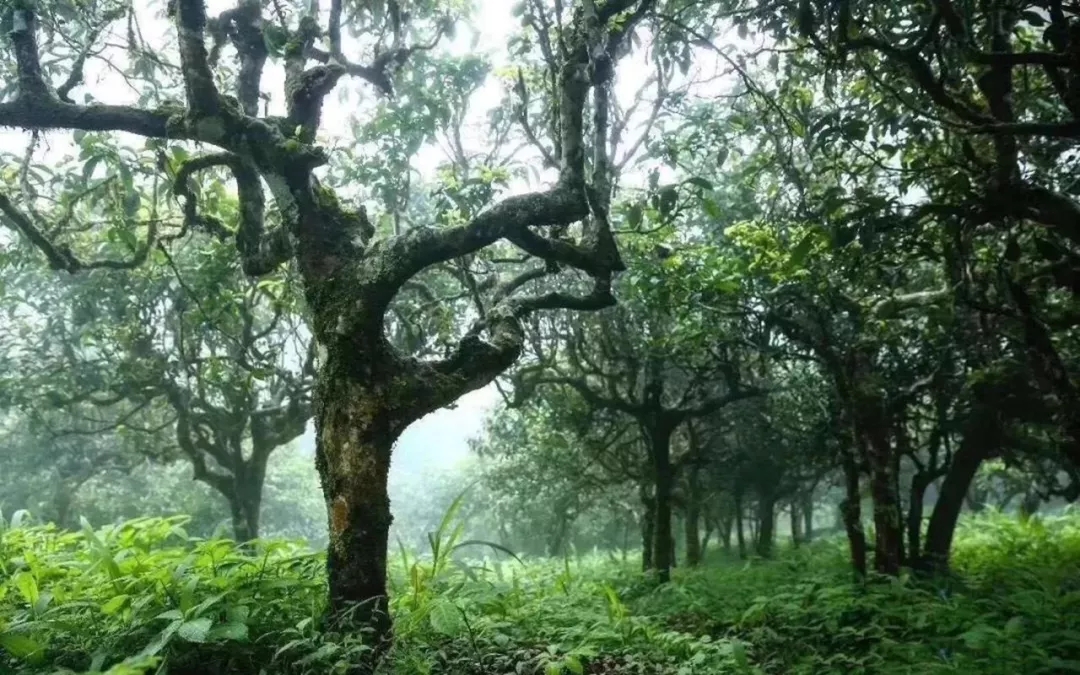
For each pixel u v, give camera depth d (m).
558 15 7.80
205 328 15.41
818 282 10.02
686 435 18.33
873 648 7.89
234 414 16.66
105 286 14.98
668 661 7.33
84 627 6.19
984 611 8.91
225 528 7.68
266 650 6.09
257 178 7.86
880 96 9.06
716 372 14.76
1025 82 8.32
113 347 15.95
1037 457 12.91
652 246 11.35
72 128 6.96
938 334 10.76
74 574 7.09
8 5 6.83
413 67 11.04
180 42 6.84
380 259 6.64
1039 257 8.48
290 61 7.71
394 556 11.12
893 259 9.13
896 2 7.57
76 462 22.69
